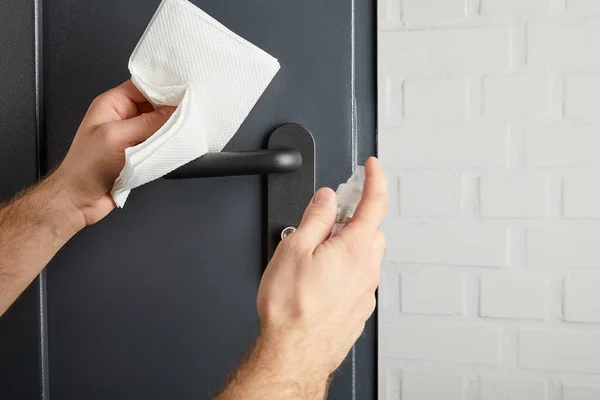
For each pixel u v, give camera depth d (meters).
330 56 0.51
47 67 0.55
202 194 0.53
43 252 0.51
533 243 1.20
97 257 0.55
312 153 0.51
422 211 1.24
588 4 1.14
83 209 0.50
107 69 0.54
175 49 0.42
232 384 0.39
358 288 0.41
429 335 1.26
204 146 0.44
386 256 1.26
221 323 0.54
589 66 1.14
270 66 0.43
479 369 1.24
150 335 0.55
